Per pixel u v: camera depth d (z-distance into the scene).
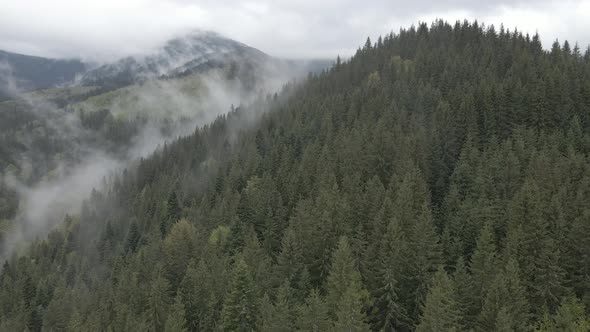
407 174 69.00
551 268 44.56
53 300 87.75
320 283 55.88
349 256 49.84
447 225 59.56
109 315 69.81
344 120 127.00
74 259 135.00
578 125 85.50
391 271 46.38
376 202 62.84
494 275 44.88
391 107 112.69
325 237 57.34
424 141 86.06
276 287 54.53
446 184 80.44
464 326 40.81
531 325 40.12
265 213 78.12
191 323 58.59
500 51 147.12
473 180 73.12
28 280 111.44
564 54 141.62
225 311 50.38
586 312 43.50
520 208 54.06
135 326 57.91
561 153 76.94
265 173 104.81
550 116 93.31
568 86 97.94
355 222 63.25
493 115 94.75
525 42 161.38
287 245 56.47
